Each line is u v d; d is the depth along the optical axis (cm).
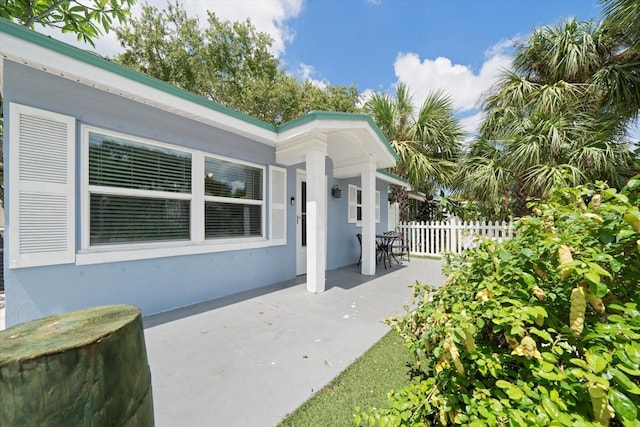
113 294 296
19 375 64
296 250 548
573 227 111
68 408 68
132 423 81
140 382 86
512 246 126
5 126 236
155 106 308
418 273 591
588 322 101
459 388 107
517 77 689
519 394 82
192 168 371
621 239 102
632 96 530
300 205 563
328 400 178
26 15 330
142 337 93
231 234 425
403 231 942
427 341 125
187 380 199
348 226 723
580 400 82
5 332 77
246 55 1185
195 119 344
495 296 114
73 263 269
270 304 371
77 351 69
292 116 1141
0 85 275
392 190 990
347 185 720
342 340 264
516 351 92
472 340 99
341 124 416
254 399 179
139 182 320
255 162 455
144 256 320
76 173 273
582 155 516
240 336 271
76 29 367
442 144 895
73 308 269
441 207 1044
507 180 628
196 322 305
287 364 221
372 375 206
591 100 580
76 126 273
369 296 412
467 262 161
